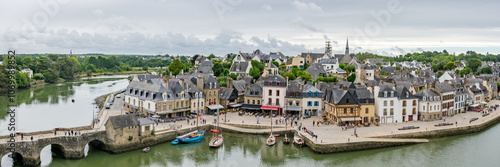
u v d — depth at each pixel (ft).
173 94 387.34
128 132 290.76
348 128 344.49
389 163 276.41
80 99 561.43
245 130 343.67
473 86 503.61
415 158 287.28
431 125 362.74
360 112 359.46
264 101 417.90
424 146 317.42
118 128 283.59
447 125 361.92
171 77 560.61
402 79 584.40
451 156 292.20
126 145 289.74
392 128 348.38
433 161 281.13
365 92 364.79
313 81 539.70
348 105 353.51
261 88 426.92
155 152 296.10
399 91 381.60
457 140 336.70
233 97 435.53
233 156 290.35
